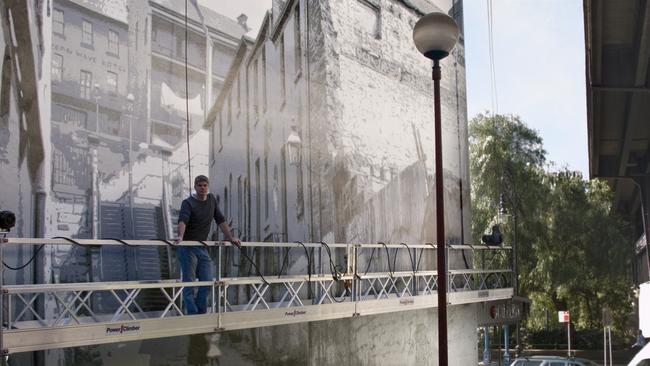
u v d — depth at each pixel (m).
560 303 45.34
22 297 8.66
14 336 7.46
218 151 12.30
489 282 21.97
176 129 11.42
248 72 13.19
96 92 10.06
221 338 12.02
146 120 10.84
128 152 10.51
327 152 15.66
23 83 9.05
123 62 10.50
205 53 12.14
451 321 20.55
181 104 11.55
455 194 21.91
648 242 40.41
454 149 22.08
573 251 41.62
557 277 40.72
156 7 11.16
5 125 8.80
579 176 43.00
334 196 15.82
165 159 11.16
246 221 12.94
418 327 18.83
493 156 40.72
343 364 15.50
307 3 15.28
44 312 9.29
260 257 13.34
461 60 23.05
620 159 38.81
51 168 9.37
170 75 11.36
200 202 9.96
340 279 13.32
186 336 11.30
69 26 9.72
